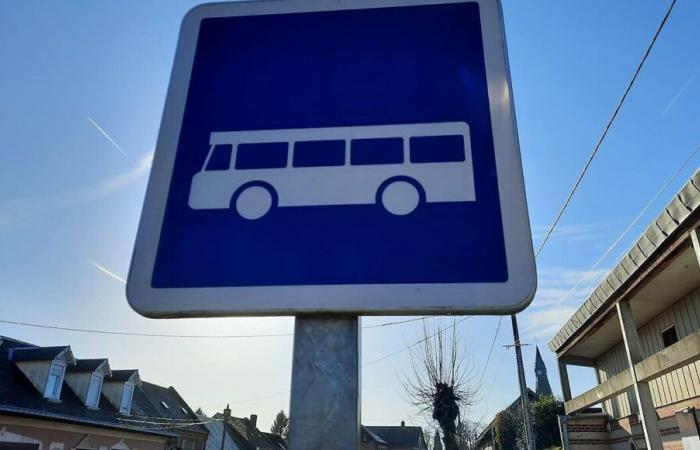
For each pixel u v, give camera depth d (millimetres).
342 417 1081
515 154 1325
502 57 1479
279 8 1641
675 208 5141
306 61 1544
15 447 14797
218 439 32219
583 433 11414
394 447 49312
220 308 1217
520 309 1168
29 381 17219
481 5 1568
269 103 1483
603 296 7570
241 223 1310
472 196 1284
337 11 1612
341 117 1438
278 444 39781
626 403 10141
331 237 1266
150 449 21062
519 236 1222
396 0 1606
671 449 8180
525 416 14984
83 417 18203
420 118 1410
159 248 1298
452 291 1181
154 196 1370
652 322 8656
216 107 1494
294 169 1365
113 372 22000
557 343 11156
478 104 1415
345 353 1146
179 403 28922
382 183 1321
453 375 10188
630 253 6344
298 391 1114
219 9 1655
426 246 1232
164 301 1238
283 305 1199
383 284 1199
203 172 1391
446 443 9711
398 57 1514
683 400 7664
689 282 6969
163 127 1475
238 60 1567
